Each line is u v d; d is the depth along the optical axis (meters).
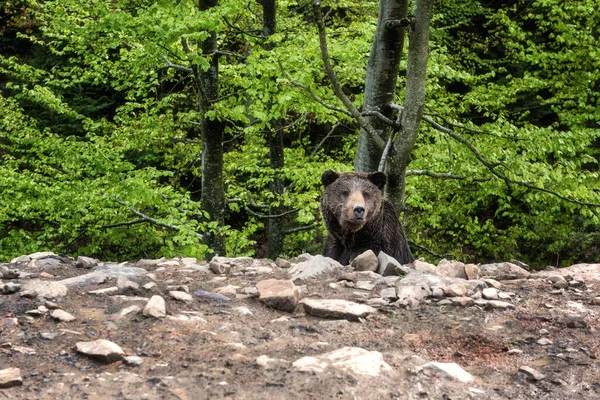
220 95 13.48
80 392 3.08
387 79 8.55
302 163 13.92
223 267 5.71
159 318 4.11
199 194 19.53
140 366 3.41
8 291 4.54
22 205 11.55
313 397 3.09
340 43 11.06
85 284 4.88
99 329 3.93
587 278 5.70
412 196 12.94
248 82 9.52
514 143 11.57
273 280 4.82
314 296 4.83
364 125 7.76
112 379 3.22
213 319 4.23
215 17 9.23
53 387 3.13
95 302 4.44
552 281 5.52
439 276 5.12
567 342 4.08
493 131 10.92
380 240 6.80
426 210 15.44
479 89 14.99
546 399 3.32
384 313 4.51
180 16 9.41
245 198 14.98
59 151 12.29
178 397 3.05
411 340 4.00
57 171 12.55
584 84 15.09
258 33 13.16
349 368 3.36
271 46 12.98
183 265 6.05
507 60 17.28
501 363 3.75
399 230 7.06
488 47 18.58
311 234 15.22
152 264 6.07
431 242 16.05
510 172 10.77
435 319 4.42
